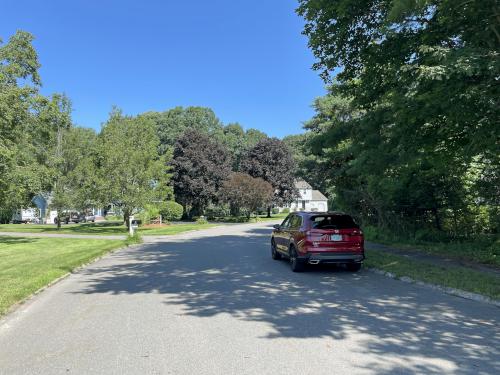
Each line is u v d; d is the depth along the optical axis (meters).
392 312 7.68
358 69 13.97
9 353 5.77
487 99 9.47
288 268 13.62
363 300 8.71
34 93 25.86
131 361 5.34
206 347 5.83
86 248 20.27
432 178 17.06
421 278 10.56
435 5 9.62
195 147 64.12
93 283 11.34
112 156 35.09
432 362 5.18
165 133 87.31
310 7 12.34
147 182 36.88
